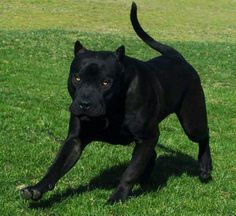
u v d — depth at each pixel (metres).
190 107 3.74
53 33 10.34
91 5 16.77
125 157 4.12
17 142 4.20
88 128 3.20
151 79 3.36
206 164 3.87
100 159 4.01
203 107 3.81
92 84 3.05
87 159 4.00
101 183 3.67
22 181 3.62
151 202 3.41
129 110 3.20
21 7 15.51
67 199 3.36
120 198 3.28
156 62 3.61
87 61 3.09
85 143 3.27
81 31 11.77
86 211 3.23
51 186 3.12
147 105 3.25
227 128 5.38
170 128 5.10
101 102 3.04
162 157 4.32
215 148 4.63
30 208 3.24
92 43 9.75
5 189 3.46
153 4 18.42
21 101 5.40
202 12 18.06
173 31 14.13
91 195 3.43
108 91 3.07
